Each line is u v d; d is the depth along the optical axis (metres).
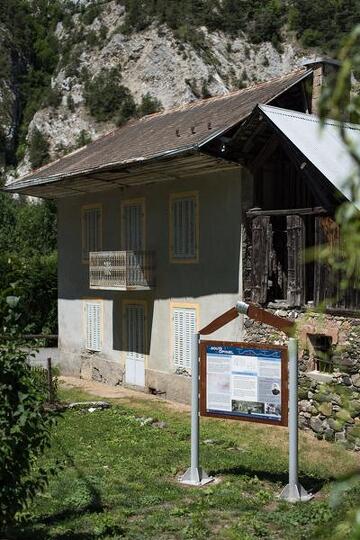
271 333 14.20
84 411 15.55
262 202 14.77
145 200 18.17
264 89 17.39
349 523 1.80
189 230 16.58
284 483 9.93
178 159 15.14
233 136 14.14
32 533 7.57
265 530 7.73
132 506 8.83
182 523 8.15
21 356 6.54
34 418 6.41
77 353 21.42
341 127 1.92
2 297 6.78
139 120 23.38
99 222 20.17
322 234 12.52
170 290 17.27
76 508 8.68
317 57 14.88
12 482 6.35
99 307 20.31
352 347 12.30
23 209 52.62
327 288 12.73
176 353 17.16
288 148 13.05
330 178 11.98
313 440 13.02
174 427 13.93
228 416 9.65
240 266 15.02
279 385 9.24
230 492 9.38
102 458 11.27
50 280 30.28
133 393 18.34
